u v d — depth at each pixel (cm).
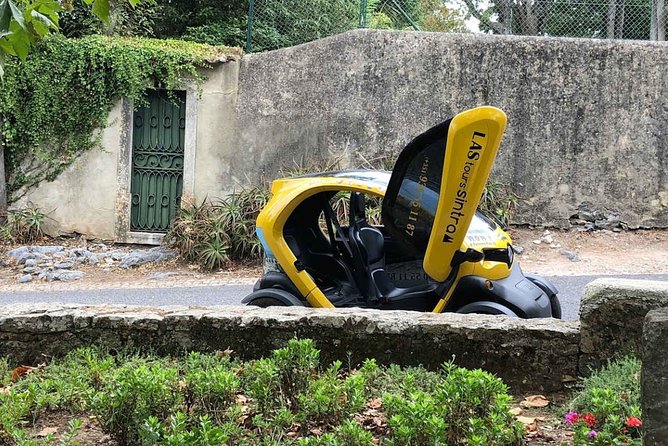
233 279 995
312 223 621
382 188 576
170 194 1243
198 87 1216
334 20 1364
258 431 316
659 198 1171
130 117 1220
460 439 294
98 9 316
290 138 1212
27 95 1212
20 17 273
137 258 1091
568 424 326
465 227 515
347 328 419
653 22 1266
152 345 434
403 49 1184
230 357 422
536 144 1177
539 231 1168
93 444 323
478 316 422
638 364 367
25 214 1200
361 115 1190
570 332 394
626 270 965
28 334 438
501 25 1325
